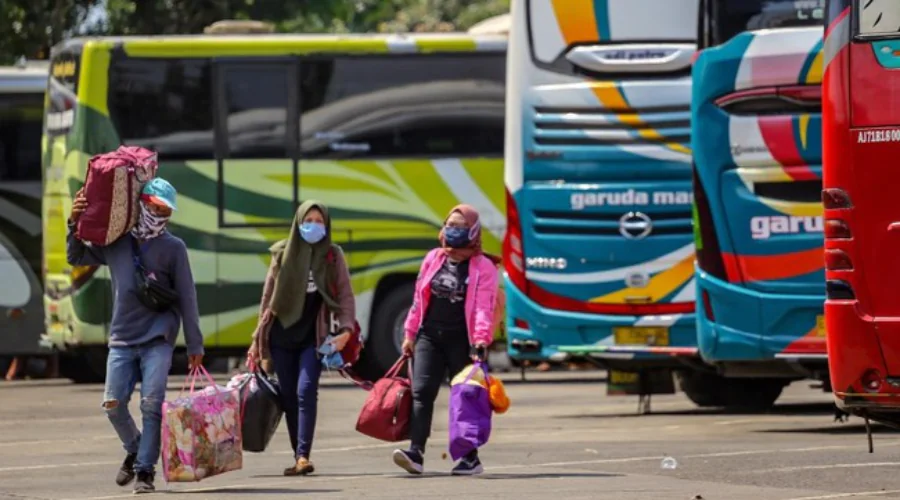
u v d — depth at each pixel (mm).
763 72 43312
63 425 48688
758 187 43562
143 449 31312
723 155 43719
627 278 50906
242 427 33688
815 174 43062
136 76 61406
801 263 43188
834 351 31547
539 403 56281
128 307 31250
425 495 30453
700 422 47375
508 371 75750
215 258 61438
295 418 34469
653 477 33250
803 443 40188
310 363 34094
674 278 50781
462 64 62594
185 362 68500
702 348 44344
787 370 44469
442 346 33969
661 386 51438
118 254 31297
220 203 61531
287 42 62000
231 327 61562
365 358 62094
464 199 62312
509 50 52469
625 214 51031
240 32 65125
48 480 34344
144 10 94250
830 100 31812
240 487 32312
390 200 62062
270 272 34406
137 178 31125
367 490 31453
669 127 51062
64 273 62312
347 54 62219
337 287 34156
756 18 43875
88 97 61156
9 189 69562
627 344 50844
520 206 51719
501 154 62500
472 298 33688
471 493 30703
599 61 51375
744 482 32250
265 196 61688
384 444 42156
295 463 35250
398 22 142750
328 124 62094
